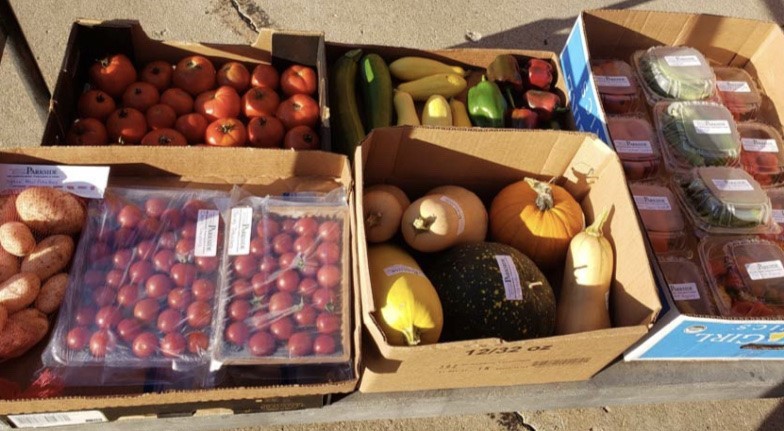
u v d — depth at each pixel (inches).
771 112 99.5
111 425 67.1
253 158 71.3
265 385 59.6
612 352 63.4
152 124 82.9
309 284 64.5
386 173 78.5
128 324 60.7
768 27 98.6
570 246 72.7
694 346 71.6
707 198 82.9
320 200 71.0
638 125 91.7
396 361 59.4
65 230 65.2
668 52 97.5
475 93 92.7
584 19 93.4
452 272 67.7
